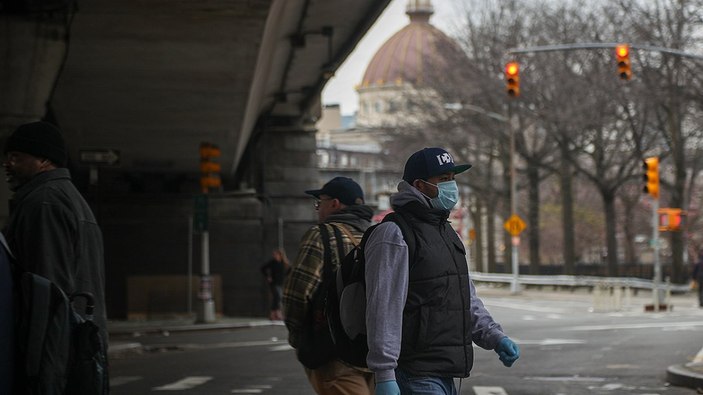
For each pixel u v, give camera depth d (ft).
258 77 148.25
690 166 329.52
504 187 365.40
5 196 106.83
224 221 230.48
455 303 31.68
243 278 229.86
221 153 217.15
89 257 33.01
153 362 110.32
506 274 389.39
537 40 305.94
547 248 635.66
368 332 30.91
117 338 155.63
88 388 27.45
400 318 30.83
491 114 315.78
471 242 506.07
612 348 118.32
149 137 193.36
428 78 350.43
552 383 84.33
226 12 105.50
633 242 496.64
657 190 209.97
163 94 150.41
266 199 244.22
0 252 26.22
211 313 186.91
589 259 641.40
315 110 247.50
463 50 337.31
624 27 273.13
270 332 166.30
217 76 137.08
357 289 32.37
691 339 129.59
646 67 264.31
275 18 119.03
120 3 102.63
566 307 245.45
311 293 38.29
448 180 32.58
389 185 422.82
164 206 227.20
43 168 33.14
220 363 106.73
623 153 324.60
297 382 86.12
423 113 357.20
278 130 245.45
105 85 143.33
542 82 302.45
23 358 26.55
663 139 321.32
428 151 32.58
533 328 159.22
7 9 104.68
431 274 31.35
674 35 257.55
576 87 291.79
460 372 31.65
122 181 249.75
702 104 259.39
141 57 126.21
